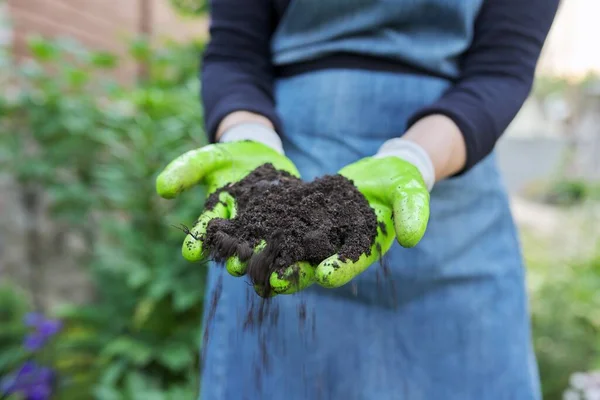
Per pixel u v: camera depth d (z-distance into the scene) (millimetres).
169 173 729
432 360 896
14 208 2049
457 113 808
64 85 2080
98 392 1604
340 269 645
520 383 914
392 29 903
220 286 859
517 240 960
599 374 1646
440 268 881
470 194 906
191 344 1793
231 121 875
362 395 885
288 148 923
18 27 2104
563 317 1890
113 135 1921
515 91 863
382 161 759
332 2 891
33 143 2033
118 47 2643
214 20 984
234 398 894
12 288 1946
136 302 1934
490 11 898
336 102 897
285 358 875
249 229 693
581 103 5117
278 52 957
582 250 2703
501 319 911
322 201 716
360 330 883
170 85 2184
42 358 1848
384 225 712
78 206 2014
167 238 1864
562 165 3613
